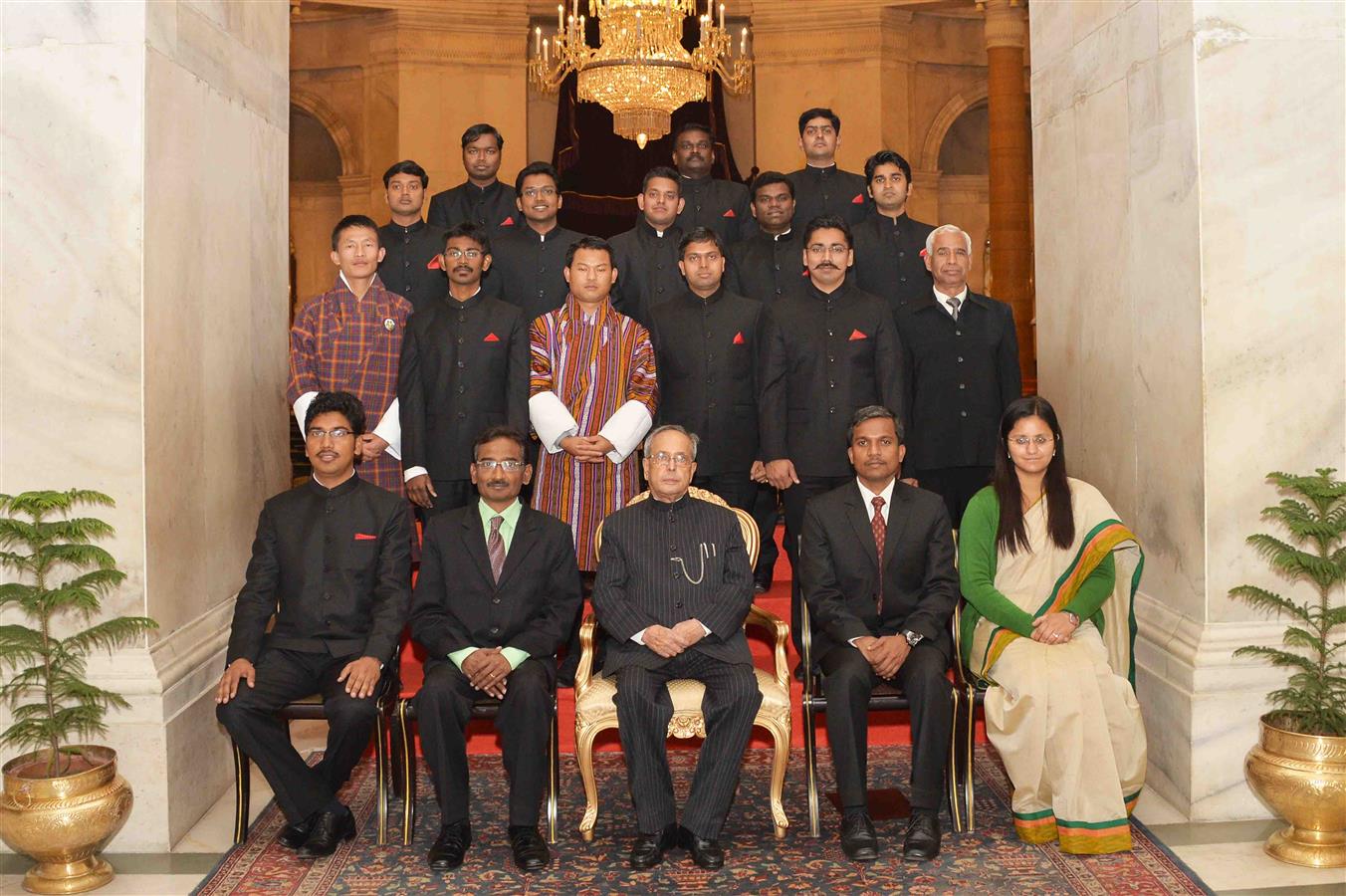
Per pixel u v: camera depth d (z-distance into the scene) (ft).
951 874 12.59
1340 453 14.07
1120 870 12.60
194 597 14.85
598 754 16.46
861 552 14.48
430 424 17.13
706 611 13.94
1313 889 12.09
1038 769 13.28
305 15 45.03
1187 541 14.42
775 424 16.89
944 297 17.62
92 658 13.48
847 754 13.30
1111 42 16.19
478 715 13.76
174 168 14.24
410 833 13.70
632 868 12.90
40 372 13.43
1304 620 13.43
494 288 18.93
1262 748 12.93
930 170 46.73
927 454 17.51
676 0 30.22
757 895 12.18
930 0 43.75
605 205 38.99
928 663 13.48
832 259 16.81
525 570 14.26
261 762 13.30
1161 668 14.73
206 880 12.66
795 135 44.37
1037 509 14.48
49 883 12.46
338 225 16.94
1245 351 13.92
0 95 13.41
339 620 14.08
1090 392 17.11
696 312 17.52
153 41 13.64
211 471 15.43
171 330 14.16
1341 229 13.96
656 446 14.19
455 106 44.06
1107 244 16.44
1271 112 13.88
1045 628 13.79
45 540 12.55
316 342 16.75
